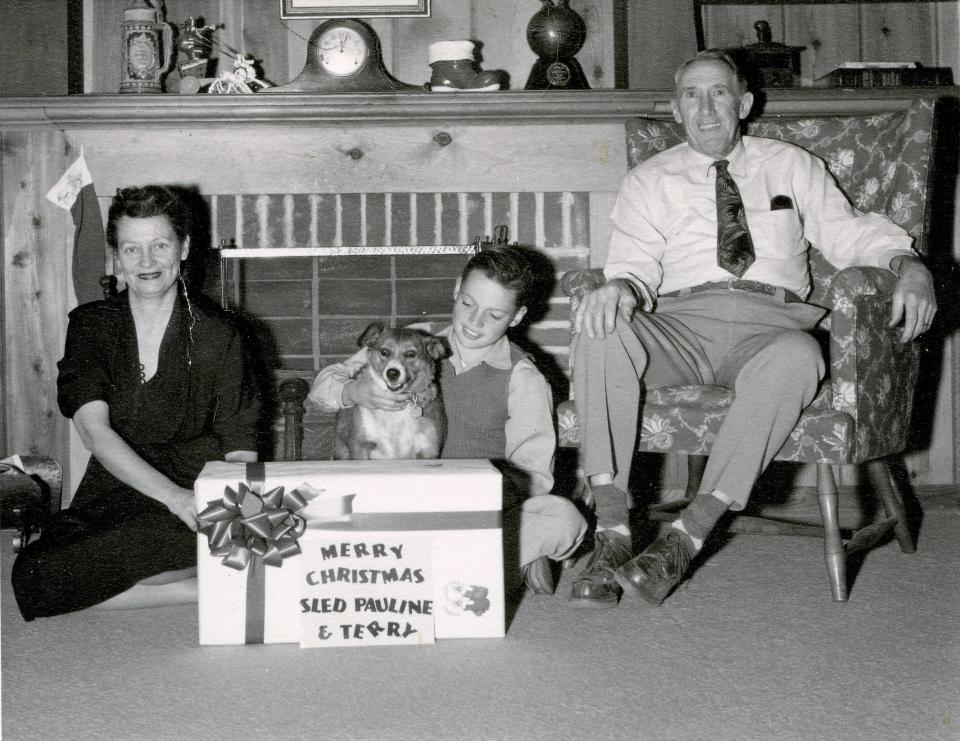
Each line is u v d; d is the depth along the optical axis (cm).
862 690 168
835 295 231
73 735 150
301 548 191
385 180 343
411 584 192
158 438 228
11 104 325
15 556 270
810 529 272
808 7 371
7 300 340
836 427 225
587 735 150
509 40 367
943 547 281
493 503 193
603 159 344
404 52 366
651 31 351
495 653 187
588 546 286
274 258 354
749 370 224
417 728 152
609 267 269
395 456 237
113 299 233
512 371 246
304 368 359
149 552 204
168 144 339
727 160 275
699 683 171
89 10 360
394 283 357
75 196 337
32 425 342
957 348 359
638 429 241
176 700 164
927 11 371
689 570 252
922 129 276
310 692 167
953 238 356
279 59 363
